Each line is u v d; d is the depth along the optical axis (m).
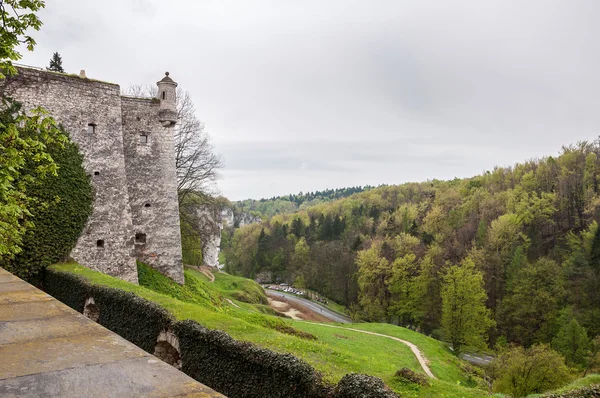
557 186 81.12
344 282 79.62
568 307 47.38
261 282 107.56
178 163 36.38
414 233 87.62
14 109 19.06
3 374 4.46
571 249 62.53
